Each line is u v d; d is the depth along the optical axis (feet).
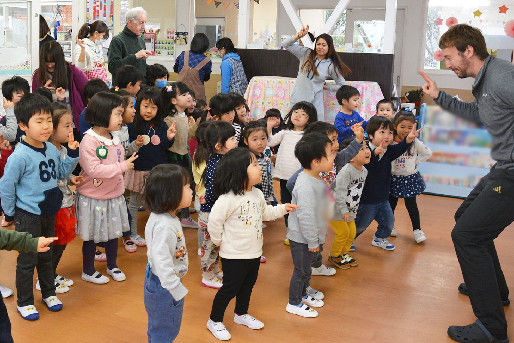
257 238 8.21
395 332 8.71
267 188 11.59
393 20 18.83
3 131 11.30
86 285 10.00
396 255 12.30
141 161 11.82
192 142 14.39
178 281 6.68
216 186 8.11
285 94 18.86
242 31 21.12
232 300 9.69
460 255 8.33
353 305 9.66
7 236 5.84
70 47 26.27
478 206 8.13
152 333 7.08
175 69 18.53
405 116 12.23
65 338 8.11
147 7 26.84
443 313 9.43
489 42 27.53
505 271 11.47
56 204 8.72
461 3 28.07
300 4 31.30
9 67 15.17
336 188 10.68
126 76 13.00
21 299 8.73
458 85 28.84
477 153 16.33
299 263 9.02
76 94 14.34
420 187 13.03
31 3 15.55
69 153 9.09
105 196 9.80
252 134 10.23
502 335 8.30
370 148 11.43
